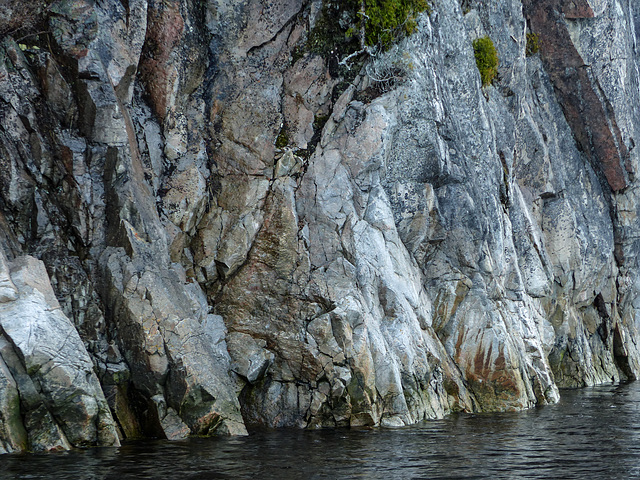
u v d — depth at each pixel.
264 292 13.00
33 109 11.48
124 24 12.55
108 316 11.06
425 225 15.00
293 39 14.70
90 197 11.67
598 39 22.08
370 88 14.71
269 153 13.96
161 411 10.62
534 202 21.17
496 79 19.25
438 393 14.02
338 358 12.25
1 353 9.14
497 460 8.99
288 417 12.20
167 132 13.52
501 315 15.70
